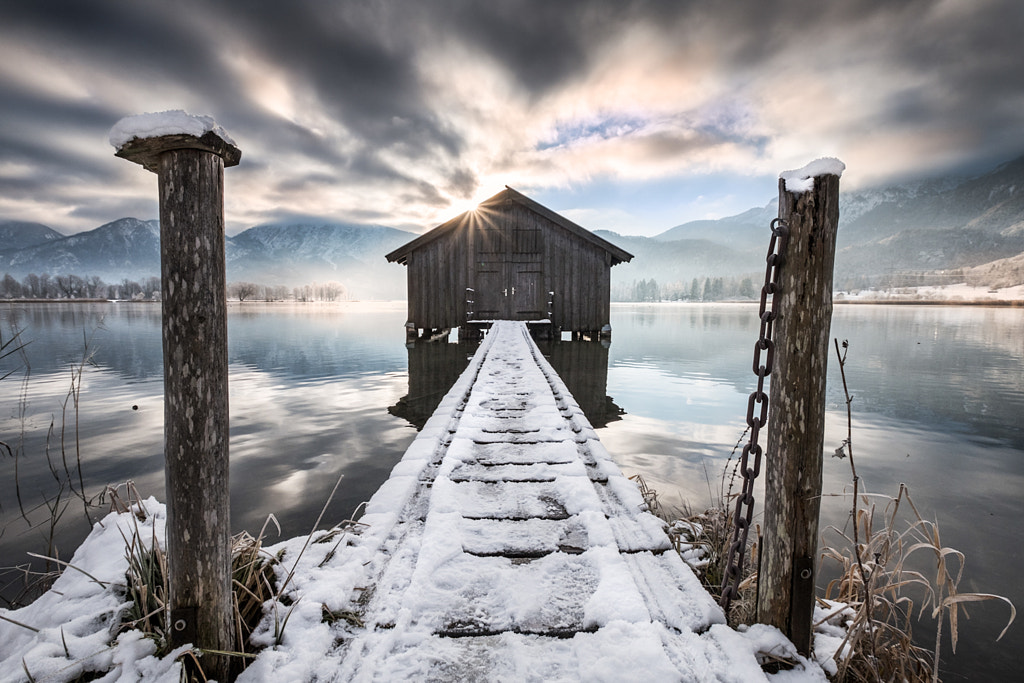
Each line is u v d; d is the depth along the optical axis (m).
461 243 16.61
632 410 7.53
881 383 10.31
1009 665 2.20
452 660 1.62
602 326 16.64
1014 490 4.46
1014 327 28.16
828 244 1.65
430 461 3.61
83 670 1.45
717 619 1.84
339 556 2.22
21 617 1.83
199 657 1.46
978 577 2.99
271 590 1.89
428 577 2.09
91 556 2.18
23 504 3.86
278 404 7.66
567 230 16.47
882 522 3.83
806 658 1.71
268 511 3.64
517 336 12.88
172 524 1.44
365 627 1.79
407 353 14.23
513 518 2.69
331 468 4.62
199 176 1.37
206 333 1.40
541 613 1.87
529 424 4.64
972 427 6.81
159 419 6.68
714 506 3.80
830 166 1.61
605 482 3.27
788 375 1.69
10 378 10.08
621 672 1.53
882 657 1.83
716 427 6.49
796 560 1.70
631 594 1.93
